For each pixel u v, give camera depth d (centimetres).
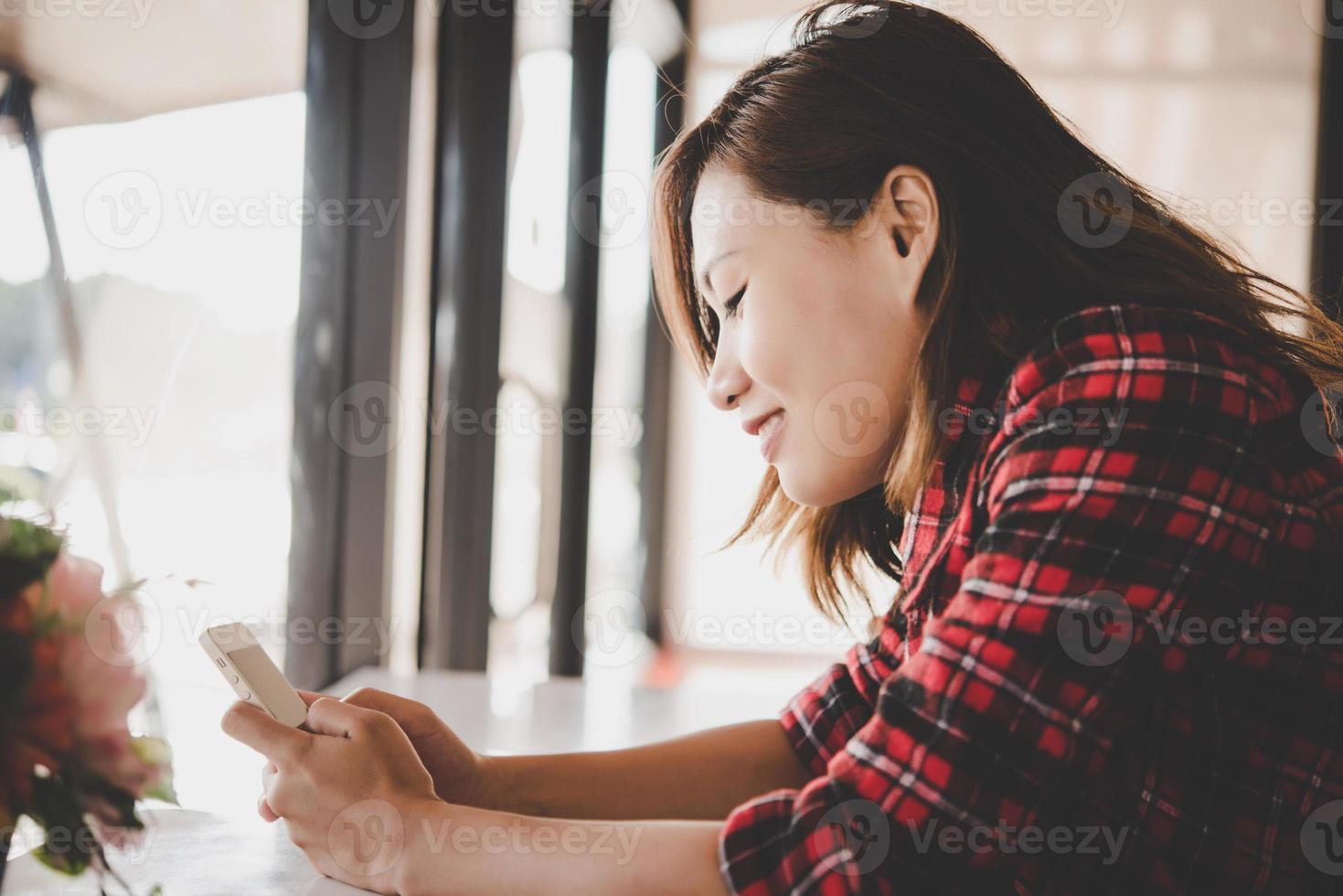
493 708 114
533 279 244
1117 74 345
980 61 67
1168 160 344
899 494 67
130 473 97
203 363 111
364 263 157
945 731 51
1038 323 61
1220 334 56
